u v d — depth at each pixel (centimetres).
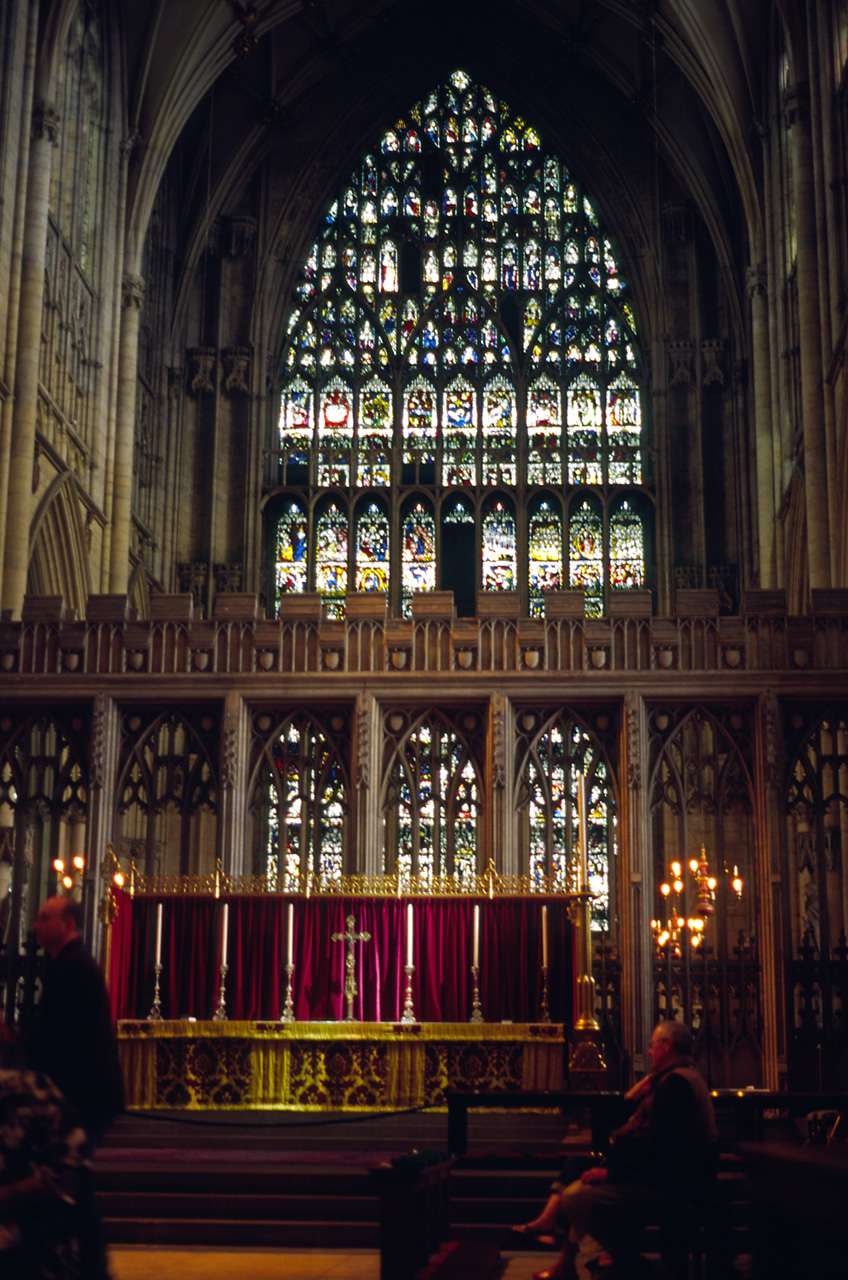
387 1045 1689
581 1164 1044
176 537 4009
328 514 4100
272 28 3891
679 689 2036
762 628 2061
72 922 892
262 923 1856
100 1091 852
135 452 3766
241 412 4144
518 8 4147
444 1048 1681
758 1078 1958
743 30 3453
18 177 2778
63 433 3070
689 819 3428
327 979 1830
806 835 2441
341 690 2072
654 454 4038
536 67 4247
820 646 2044
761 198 3591
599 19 4022
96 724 2069
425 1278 976
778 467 3444
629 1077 1933
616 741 2072
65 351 3120
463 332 4222
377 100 4306
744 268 3994
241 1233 1272
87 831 2041
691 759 2114
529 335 4216
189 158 4134
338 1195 1323
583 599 2102
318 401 4194
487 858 2034
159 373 3988
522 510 4041
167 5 3538
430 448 4138
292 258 4256
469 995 1817
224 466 4103
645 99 4041
